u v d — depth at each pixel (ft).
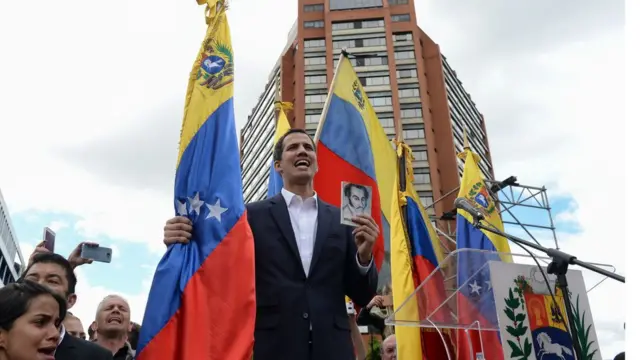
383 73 169.58
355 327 13.83
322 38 177.47
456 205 14.06
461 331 18.53
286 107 24.64
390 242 21.26
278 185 19.42
